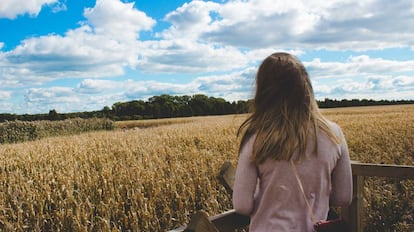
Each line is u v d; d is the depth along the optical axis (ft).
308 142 5.16
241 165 5.38
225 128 56.18
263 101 5.33
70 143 46.70
